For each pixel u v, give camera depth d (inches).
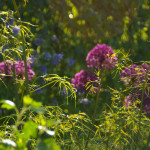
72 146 82.0
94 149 85.0
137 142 80.7
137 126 81.5
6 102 33.2
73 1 259.3
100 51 119.0
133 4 264.1
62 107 165.8
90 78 144.4
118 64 94.3
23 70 103.0
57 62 199.9
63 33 242.5
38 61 186.7
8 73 101.1
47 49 203.3
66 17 253.6
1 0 196.7
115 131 82.7
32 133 34.4
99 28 269.9
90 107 160.6
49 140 31.9
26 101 32.1
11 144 36.2
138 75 94.7
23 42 85.0
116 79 162.2
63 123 78.5
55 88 176.6
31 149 69.9
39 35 204.5
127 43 235.3
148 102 102.0
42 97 168.7
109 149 82.2
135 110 87.8
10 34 90.5
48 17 234.4
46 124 34.7
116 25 274.7
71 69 210.8
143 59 215.9
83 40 260.8
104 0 280.7
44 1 223.6
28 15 212.2
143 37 231.5
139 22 247.0
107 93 163.2
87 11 265.6
